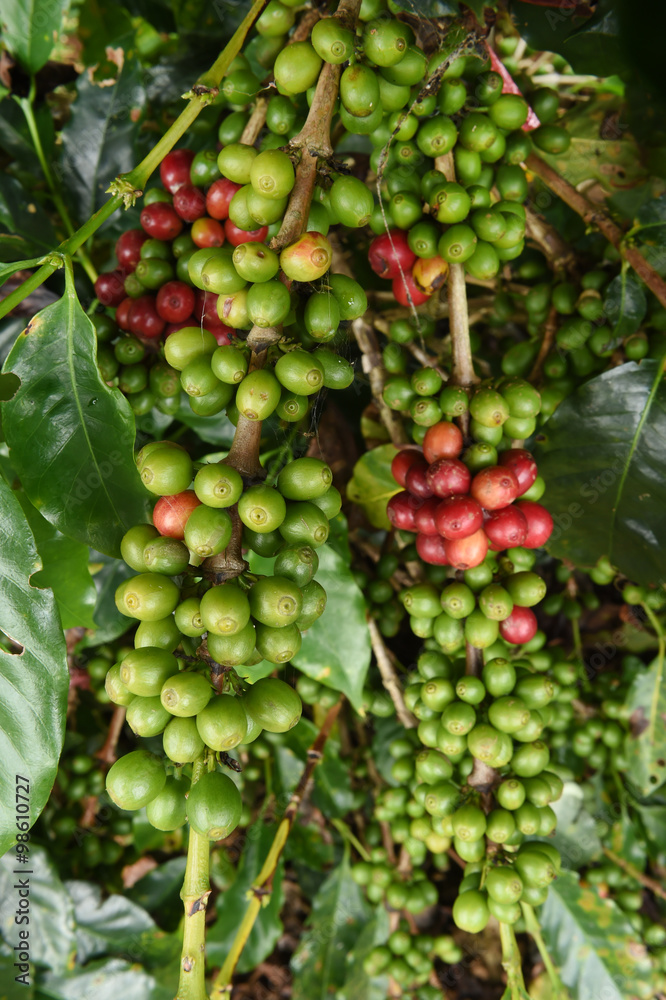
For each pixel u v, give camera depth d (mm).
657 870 543
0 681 285
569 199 396
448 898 572
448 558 340
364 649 407
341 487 512
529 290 443
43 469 307
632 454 390
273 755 528
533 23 378
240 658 258
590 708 527
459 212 331
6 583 282
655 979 452
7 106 466
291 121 337
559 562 540
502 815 339
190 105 296
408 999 460
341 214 284
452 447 339
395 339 401
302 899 620
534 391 343
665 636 492
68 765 512
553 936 461
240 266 265
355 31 292
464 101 335
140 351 366
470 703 350
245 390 268
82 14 484
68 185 469
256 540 283
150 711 260
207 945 499
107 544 318
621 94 408
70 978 470
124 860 542
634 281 395
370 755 515
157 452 276
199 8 447
